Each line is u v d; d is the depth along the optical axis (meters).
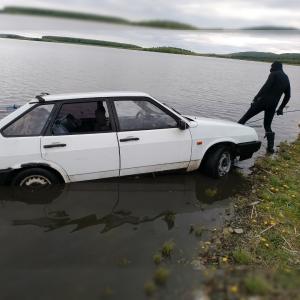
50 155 5.14
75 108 5.36
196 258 3.87
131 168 5.70
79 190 5.49
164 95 19.70
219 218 5.04
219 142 6.43
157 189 5.86
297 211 5.52
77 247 3.95
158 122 5.89
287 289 2.91
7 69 27.62
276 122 13.51
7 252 3.76
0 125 5.05
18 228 4.34
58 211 4.87
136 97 5.77
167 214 5.03
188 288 3.07
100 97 5.51
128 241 4.17
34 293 3.02
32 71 27.47
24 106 5.22
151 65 47.41
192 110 15.52
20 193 5.20
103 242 4.11
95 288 3.13
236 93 22.53
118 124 5.57
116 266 3.56
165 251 3.90
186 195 5.73
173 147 5.93
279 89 8.37
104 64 41.81
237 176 6.83
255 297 2.74
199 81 29.73
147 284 3.06
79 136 5.30
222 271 3.41
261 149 9.06
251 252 4.16
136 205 5.23
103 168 5.50
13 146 5.00
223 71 47.12
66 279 3.28
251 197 5.90
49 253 3.79
